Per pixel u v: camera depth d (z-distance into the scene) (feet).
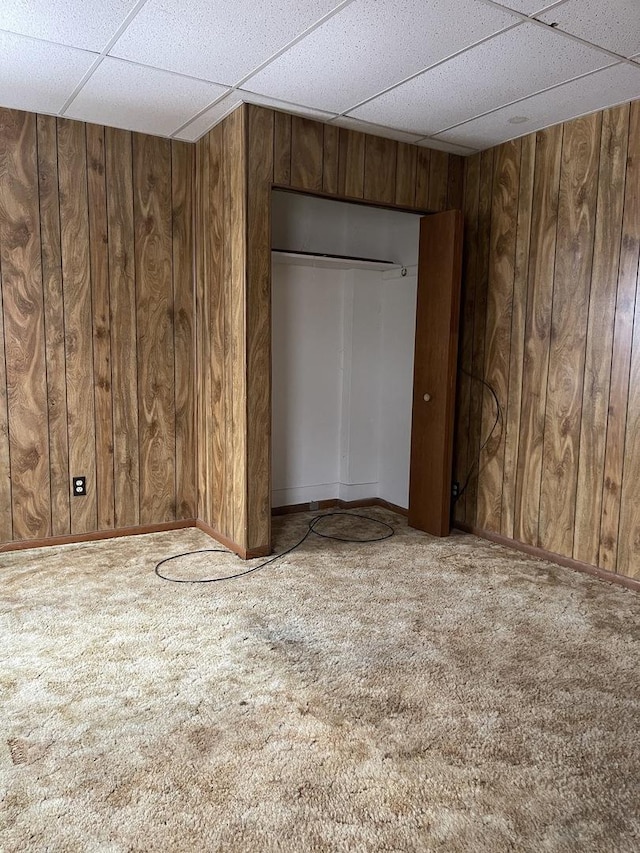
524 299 12.21
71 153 11.74
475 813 5.55
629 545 10.65
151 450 13.20
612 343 10.73
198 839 5.21
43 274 11.73
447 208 13.21
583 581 10.91
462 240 12.55
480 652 8.32
